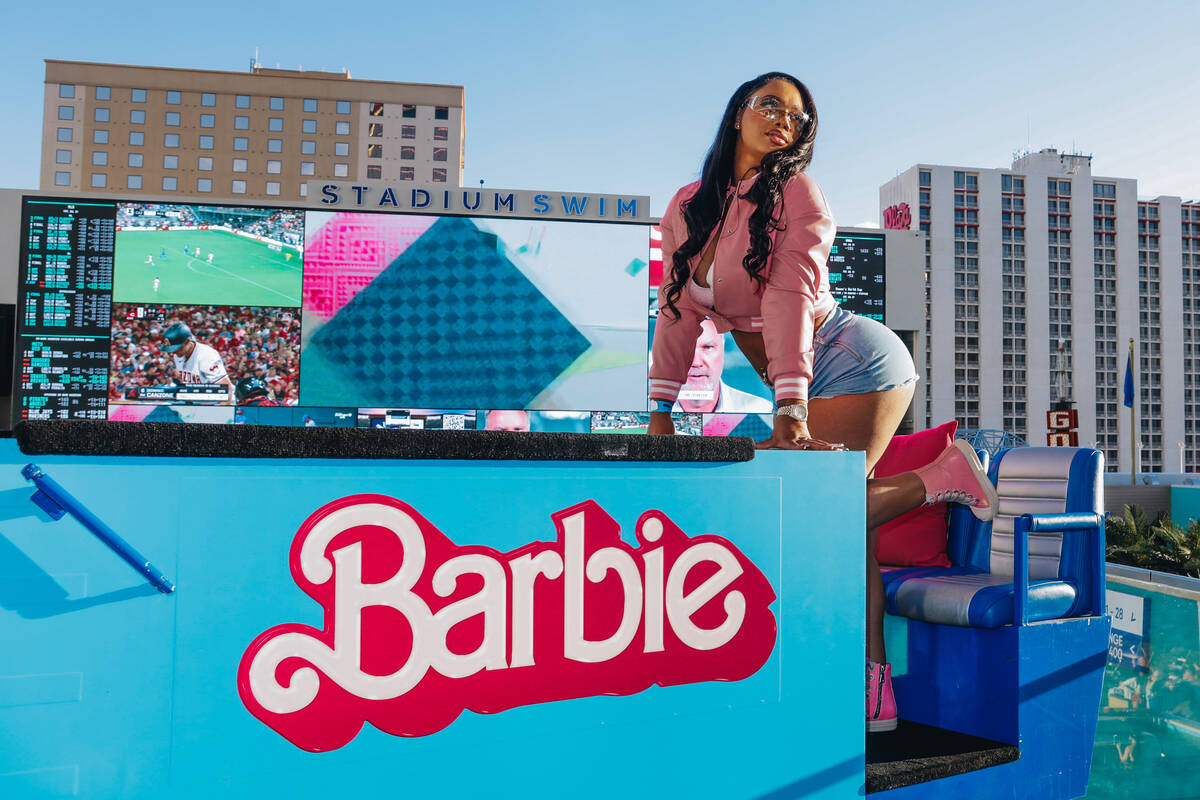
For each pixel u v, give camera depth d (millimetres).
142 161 67438
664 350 2346
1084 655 1977
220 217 7359
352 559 1104
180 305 7293
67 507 930
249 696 1032
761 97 2049
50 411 7184
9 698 915
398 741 1122
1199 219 104250
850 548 1554
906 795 1658
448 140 71938
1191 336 103188
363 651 1104
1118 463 100312
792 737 1465
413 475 1149
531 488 1234
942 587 2012
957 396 99438
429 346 7480
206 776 1007
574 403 7625
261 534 1051
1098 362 101312
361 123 70875
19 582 926
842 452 1558
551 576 1244
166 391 7273
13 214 7195
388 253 7457
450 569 1167
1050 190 101812
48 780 930
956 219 100312
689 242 2225
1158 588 2955
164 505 1003
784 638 1468
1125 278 102062
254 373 7340
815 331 2295
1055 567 2156
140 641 979
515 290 7578
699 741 1368
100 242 7250
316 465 1088
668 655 1344
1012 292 100875
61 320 7211
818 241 1978
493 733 1190
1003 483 2395
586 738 1266
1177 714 2840
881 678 1958
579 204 7684
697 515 1386
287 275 7375
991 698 1905
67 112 66375
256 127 69250
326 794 1074
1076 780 1942
